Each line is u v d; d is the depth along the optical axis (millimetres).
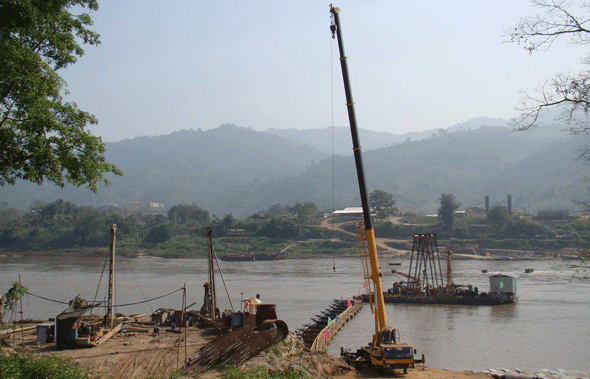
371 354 32719
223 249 177250
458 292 76062
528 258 151375
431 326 55531
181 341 27766
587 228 171500
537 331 52188
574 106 17375
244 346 24328
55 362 20094
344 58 36250
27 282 89812
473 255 158375
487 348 45125
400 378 30438
